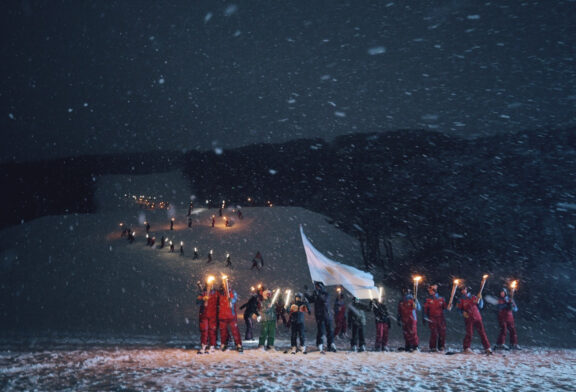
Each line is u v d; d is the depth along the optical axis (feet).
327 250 162.30
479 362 34.53
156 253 157.99
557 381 25.35
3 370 27.68
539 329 79.05
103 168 337.52
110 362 32.48
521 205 132.16
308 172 278.05
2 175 327.26
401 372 28.27
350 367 30.50
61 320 84.23
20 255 162.50
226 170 339.36
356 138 192.75
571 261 118.42
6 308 99.60
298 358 36.29
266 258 148.05
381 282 129.59
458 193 141.49
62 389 22.02
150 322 81.30
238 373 27.12
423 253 136.87
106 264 144.97
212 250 158.81
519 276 111.55
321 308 42.80
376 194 160.97
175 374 26.37
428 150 173.27
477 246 129.49
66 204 330.34
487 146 154.51
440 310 46.37
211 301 41.19
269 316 44.78
